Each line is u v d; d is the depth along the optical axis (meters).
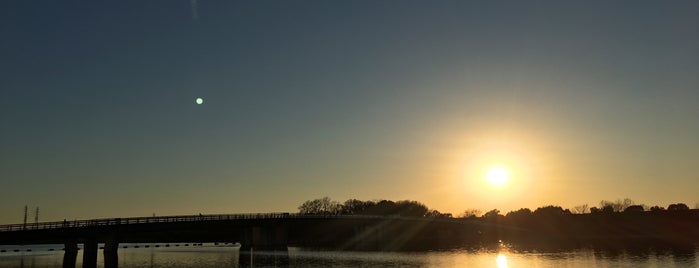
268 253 123.69
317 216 158.62
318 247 153.12
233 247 182.75
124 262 100.69
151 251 148.12
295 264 89.56
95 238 101.12
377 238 189.25
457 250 123.06
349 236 192.00
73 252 107.12
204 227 123.44
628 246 127.12
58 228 94.38
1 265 96.69
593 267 78.00
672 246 124.50
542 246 134.88
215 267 86.25
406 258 99.69
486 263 86.81
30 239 90.56
